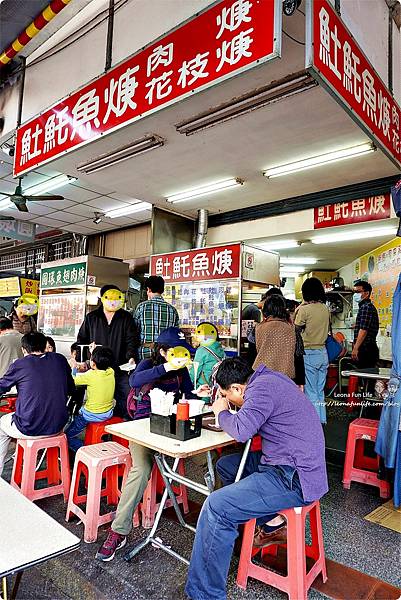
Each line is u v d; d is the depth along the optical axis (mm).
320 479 1936
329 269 7945
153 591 1996
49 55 3582
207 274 4871
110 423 3230
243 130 3199
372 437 3203
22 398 2832
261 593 2016
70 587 2078
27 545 1153
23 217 7617
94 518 2428
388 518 2760
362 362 4816
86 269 6586
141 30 2752
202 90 2205
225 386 2186
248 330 4543
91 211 7105
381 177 4215
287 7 2033
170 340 2703
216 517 1889
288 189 4645
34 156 3447
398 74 3262
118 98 2727
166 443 2119
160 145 3400
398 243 5180
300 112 2910
